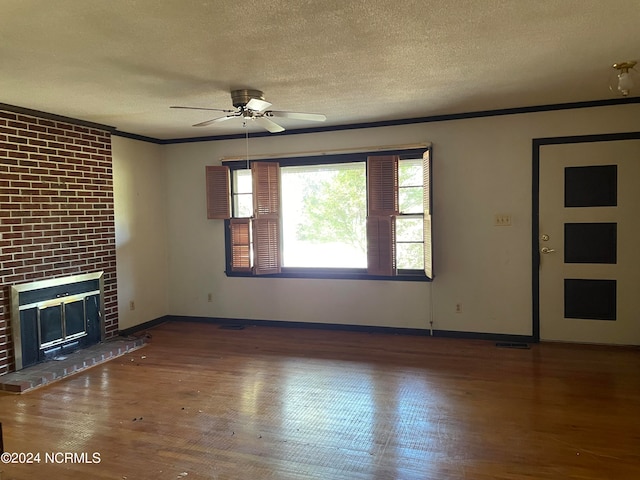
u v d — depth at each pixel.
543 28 2.47
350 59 2.91
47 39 2.47
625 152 4.20
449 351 4.36
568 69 3.20
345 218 5.27
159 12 2.16
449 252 4.79
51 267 4.24
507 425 2.84
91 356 4.24
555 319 4.52
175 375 3.88
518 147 4.49
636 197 4.21
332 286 5.25
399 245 5.02
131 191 5.32
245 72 3.12
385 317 5.06
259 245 5.27
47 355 4.18
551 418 2.92
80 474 2.41
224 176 5.45
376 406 3.16
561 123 4.35
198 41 2.54
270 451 2.60
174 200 5.83
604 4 2.19
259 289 5.55
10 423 3.01
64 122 4.40
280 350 4.54
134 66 2.94
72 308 4.45
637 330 4.30
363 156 5.04
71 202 4.47
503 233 4.60
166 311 5.92
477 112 4.58
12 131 3.89
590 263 4.38
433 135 4.76
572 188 4.38
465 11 2.23
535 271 4.54
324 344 4.71
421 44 2.67
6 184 3.83
